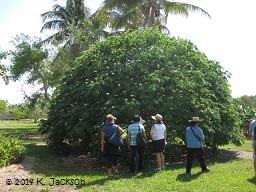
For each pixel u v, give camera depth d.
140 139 14.42
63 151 19.92
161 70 18.20
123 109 16.97
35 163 16.45
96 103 18.05
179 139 17.73
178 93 17.89
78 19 46.34
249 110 28.50
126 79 18.19
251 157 18.52
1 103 87.44
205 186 11.74
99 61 19.53
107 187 11.80
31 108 43.81
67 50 39.19
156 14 33.09
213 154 19.41
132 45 19.61
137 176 13.52
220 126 18.81
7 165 15.33
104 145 13.91
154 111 17.38
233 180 12.55
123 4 32.09
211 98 19.30
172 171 14.37
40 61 41.50
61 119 19.06
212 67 20.69
